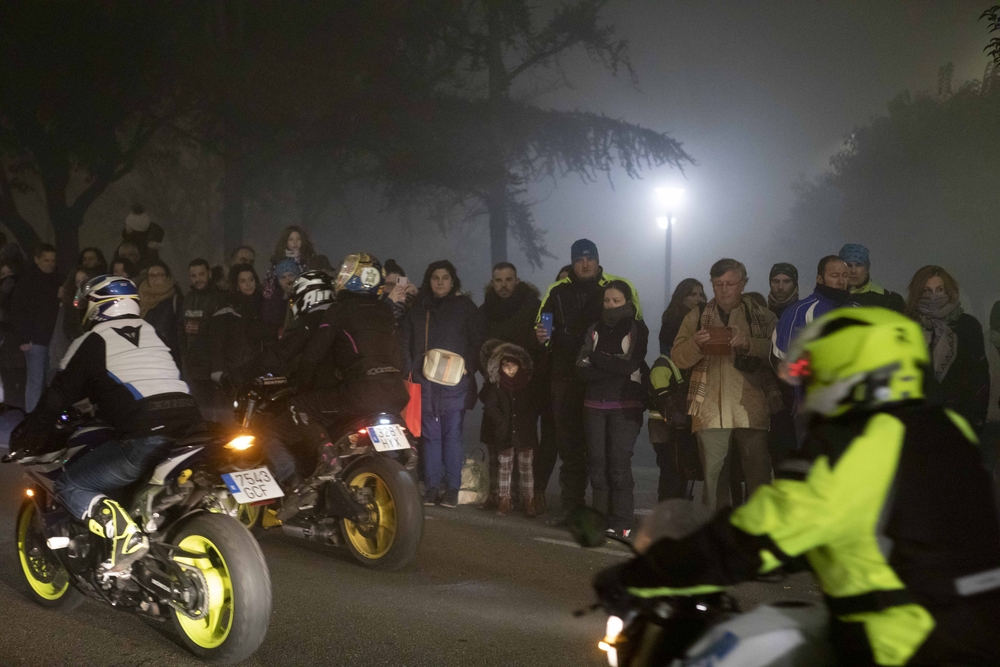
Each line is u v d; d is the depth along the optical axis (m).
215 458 4.87
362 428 5.99
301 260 10.33
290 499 5.89
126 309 5.04
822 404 2.31
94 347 4.89
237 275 10.45
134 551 4.76
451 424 8.62
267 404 6.14
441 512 8.33
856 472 2.15
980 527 2.18
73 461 5.01
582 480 8.07
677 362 6.98
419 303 8.64
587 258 8.02
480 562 6.52
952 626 2.11
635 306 7.64
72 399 4.88
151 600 4.76
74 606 5.27
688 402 6.99
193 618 4.59
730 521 2.25
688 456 7.58
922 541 2.15
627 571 2.43
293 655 4.63
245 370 6.09
